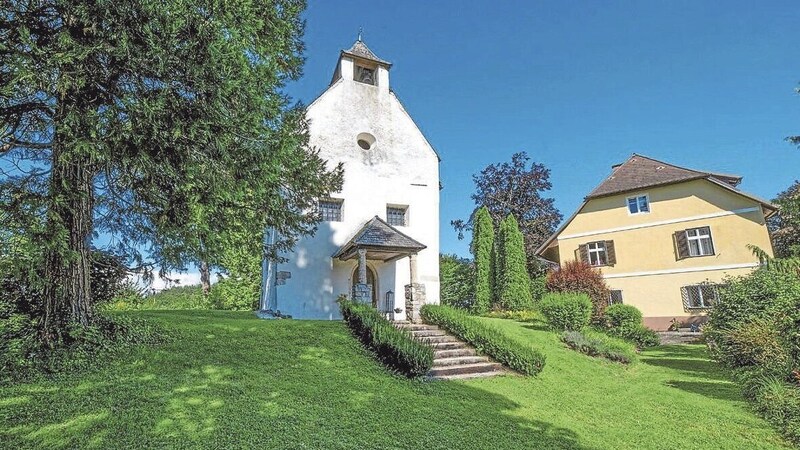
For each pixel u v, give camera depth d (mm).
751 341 10203
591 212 26531
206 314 15523
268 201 9461
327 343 10539
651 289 23656
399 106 20203
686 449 6527
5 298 7746
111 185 7969
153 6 6355
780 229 25828
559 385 9961
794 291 10625
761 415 8062
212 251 7953
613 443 6668
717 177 23844
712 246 22172
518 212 37406
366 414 6902
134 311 14219
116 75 6961
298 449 5352
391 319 15648
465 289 39844
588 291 19641
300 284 16594
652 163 26062
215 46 6910
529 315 21219
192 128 6840
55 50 6246
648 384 10562
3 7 6242
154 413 5922
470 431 6652
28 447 4816
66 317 7781
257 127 7668
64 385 6492
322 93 18625
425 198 19609
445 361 10680
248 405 6602
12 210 6059
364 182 18500
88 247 8211
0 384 6258
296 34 10625
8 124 7273
